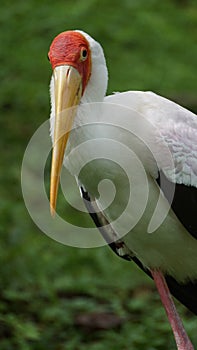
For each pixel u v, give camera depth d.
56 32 19.36
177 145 8.98
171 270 9.79
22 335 11.13
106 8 20.66
